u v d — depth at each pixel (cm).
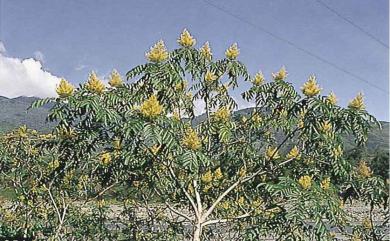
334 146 484
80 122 479
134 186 613
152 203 679
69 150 529
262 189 549
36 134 678
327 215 432
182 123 525
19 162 681
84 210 718
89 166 596
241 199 576
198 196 535
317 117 477
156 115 435
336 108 472
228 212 599
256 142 600
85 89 464
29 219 731
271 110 584
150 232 672
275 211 507
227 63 578
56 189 671
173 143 430
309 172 518
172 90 524
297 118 539
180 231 670
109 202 715
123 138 478
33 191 679
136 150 486
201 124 575
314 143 499
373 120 475
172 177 523
